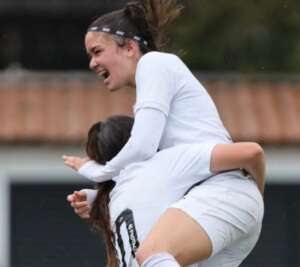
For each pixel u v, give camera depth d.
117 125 16.64
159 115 15.52
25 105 53.12
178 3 17.14
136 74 15.89
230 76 56.78
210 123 15.88
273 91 55.50
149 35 16.44
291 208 50.47
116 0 66.44
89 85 55.59
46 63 66.75
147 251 14.76
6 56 66.50
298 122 51.50
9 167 50.59
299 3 68.00
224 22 68.19
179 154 15.58
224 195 15.24
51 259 50.69
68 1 66.38
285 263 50.41
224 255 15.83
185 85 15.88
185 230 14.94
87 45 16.45
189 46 67.31
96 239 50.66
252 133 50.34
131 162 15.73
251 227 15.48
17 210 50.75
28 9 66.38
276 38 69.00
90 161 16.66
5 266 50.44
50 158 50.59
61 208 50.81
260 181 15.59
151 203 15.50
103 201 16.39
